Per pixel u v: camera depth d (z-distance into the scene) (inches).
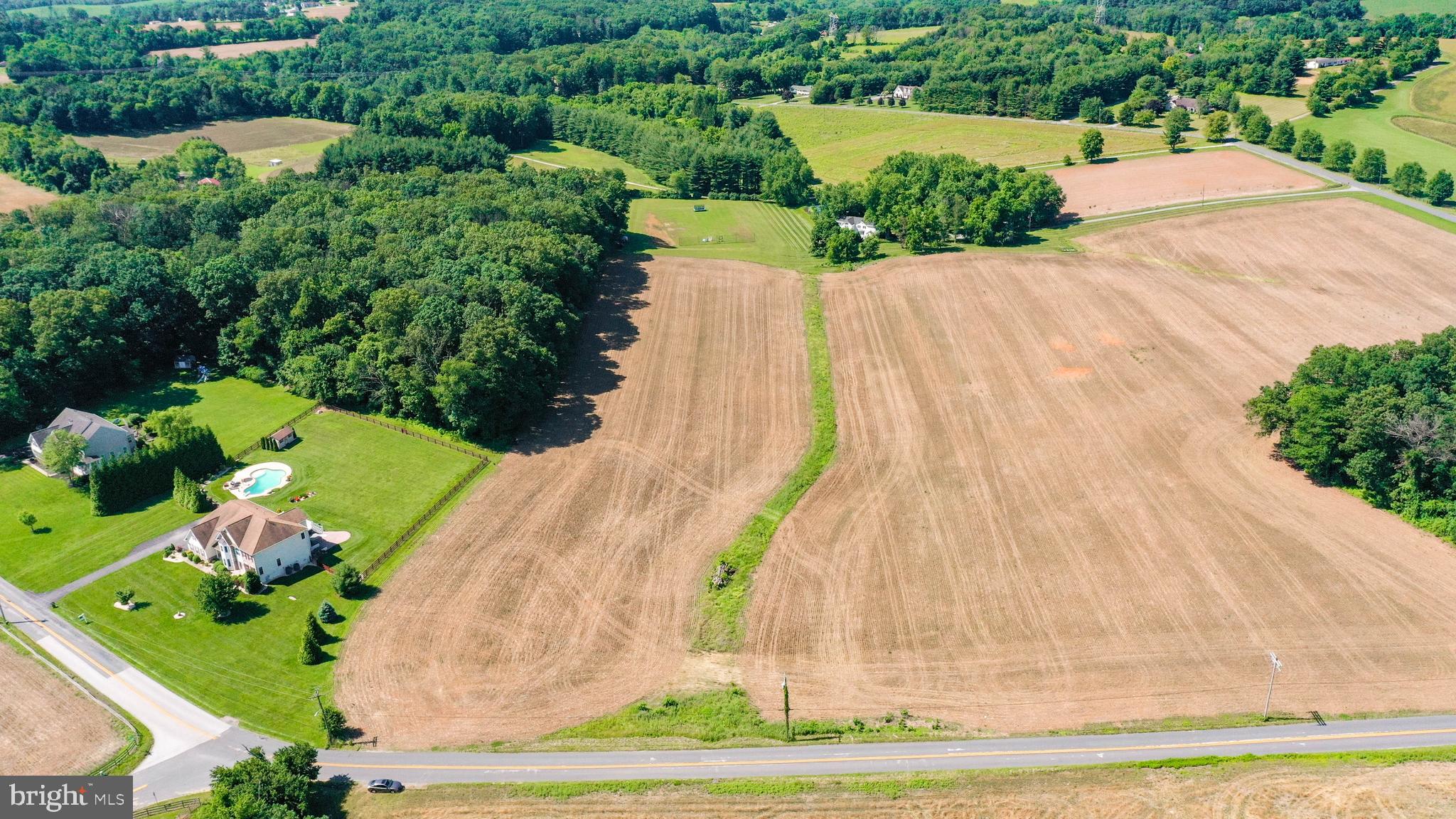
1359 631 3253.0
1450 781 2669.8
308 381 4926.2
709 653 3287.4
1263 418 4252.0
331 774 2805.1
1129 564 3629.4
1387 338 5374.0
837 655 3265.3
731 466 4372.5
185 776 2792.8
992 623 3371.1
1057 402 4827.8
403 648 3299.7
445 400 4473.4
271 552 3604.8
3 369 4581.7
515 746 2910.9
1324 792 2657.5
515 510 4057.6
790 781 2770.7
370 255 5531.5
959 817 2637.8
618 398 5007.4
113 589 3595.0
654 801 2711.6
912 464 4352.9
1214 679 3093.0
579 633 3373.5
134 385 5187.0
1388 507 3907.5
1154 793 2684.5
